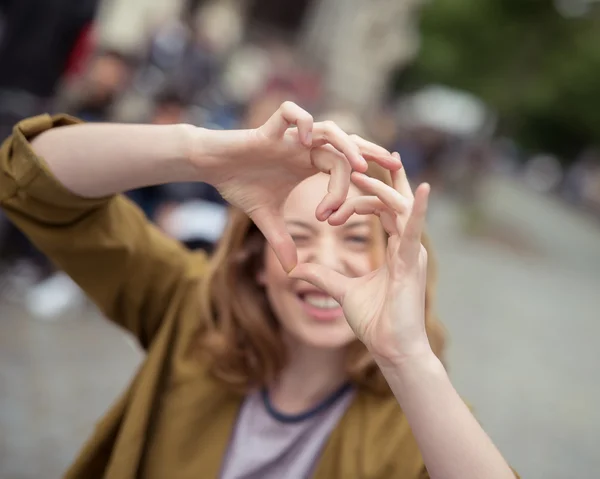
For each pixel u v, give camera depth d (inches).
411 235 54.3
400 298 55.1
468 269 478.9
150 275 72.2
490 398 226.7
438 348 73.3
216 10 565.3
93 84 214.1
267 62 636.1
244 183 60.4
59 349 180.5
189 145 60.1
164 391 70.5
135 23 406.0
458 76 1320.1
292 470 66.2
